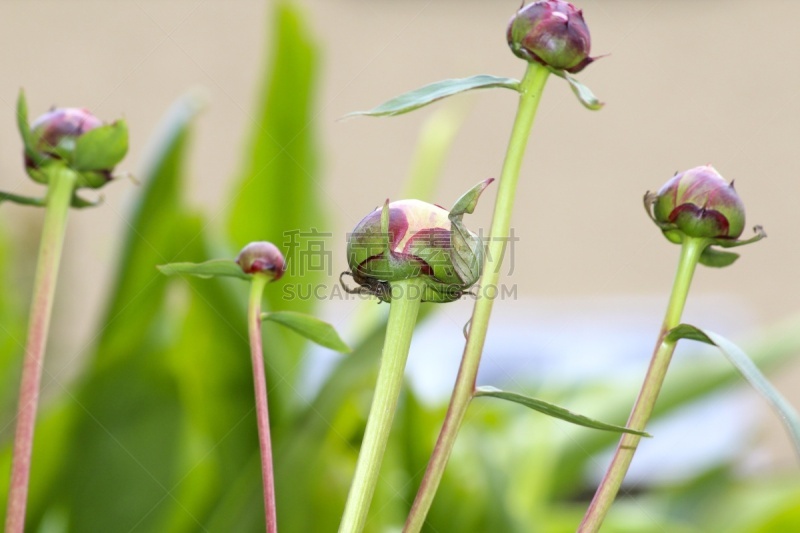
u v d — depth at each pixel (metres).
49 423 1.47
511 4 3.51
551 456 1.82
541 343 3.55
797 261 3.71
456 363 2.61
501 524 1.45
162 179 1.56
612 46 3.65
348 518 1.12
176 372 1.49
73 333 2.96
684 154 3.67
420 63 3.47
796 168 3.68
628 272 3.64
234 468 1.50
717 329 3.71
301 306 1.67
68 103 3.24
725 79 3.68
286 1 1.82
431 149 1.91
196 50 3.34
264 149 1.83
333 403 1.43
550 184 3.66
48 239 1.17
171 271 1.16
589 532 1.13
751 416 2.67
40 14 3.24
